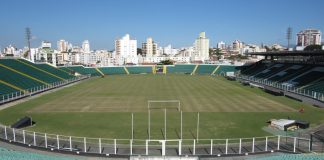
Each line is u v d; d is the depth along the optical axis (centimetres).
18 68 9450
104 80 11194
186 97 6612
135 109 5250
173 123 4188
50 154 2684
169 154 2797
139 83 9856
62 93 7438
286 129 3734
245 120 4344
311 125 4012
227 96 6756
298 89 7194
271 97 6619
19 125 3872
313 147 2962
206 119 4425
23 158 2056
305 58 12706
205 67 15838
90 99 6406
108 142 3272
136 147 3014
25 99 6456
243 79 10875
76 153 2733
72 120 4394
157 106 5525
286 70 10025
